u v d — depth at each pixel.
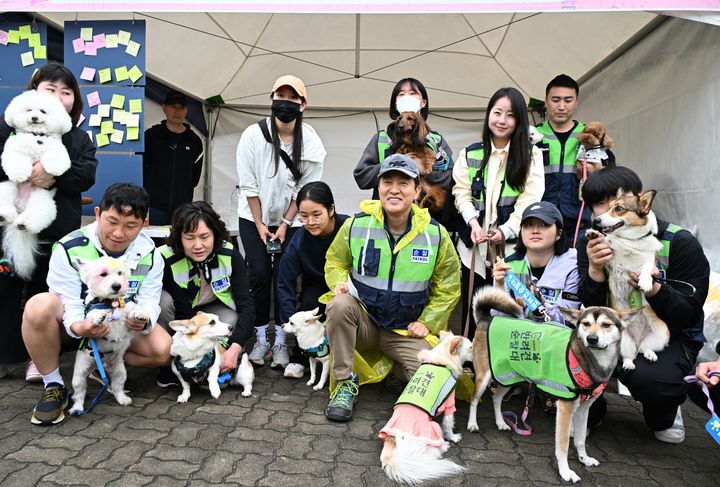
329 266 3.13
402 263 2.88
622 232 2.43
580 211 3.68
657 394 2.39
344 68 6.57
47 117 2.93
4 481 2.02
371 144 3.81
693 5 3.11
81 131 3.25
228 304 3.23
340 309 2.77
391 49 6.14
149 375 3.34
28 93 2.96
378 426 2.65
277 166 3.66
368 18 5.55
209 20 5.41
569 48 5.57
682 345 2.54
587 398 2.21
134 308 2.66
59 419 2.54
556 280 2.82
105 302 2.60
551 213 2.76
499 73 6.55
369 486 2.08
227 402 2.90
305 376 3.41
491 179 3.42
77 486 2.01
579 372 2.13
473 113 7.45
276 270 3.76
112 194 2.61
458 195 3.57
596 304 2.63
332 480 2.12
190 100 6.96
